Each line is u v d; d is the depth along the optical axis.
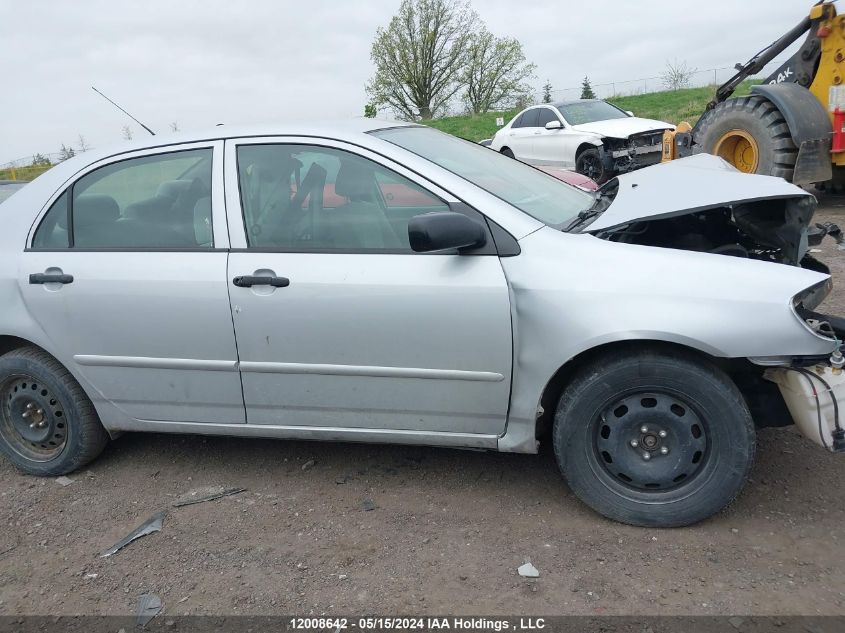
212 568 3.00
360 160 3.25
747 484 3.30
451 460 3.73
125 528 3.35
